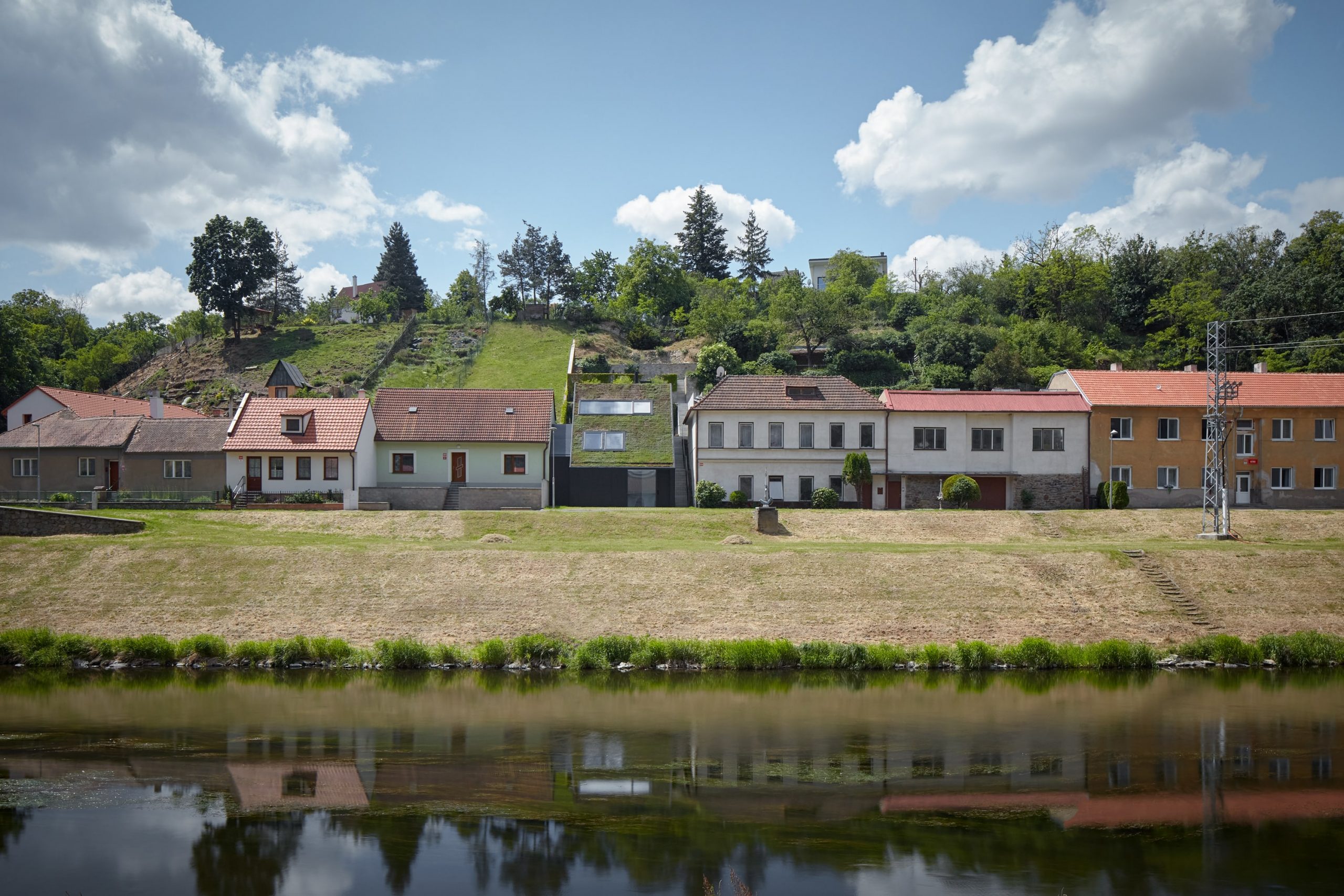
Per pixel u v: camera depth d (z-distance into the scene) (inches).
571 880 704.4
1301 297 3521.2
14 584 1557.6
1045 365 3656.5
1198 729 1093.1
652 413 2593.5
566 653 1389.0
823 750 1014.4
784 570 1624.0
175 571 1601.9
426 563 1635.1
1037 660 1386.6
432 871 718.5
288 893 679.1
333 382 4023.1
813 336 4055.1
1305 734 1072.2
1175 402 2361.0
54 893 677.9
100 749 1003.3
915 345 3858.3
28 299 5433.1
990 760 986.1
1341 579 1649.9
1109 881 713.6
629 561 1648.6
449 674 1338.6
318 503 2129.7
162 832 787.4
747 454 2348.7
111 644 1382.9
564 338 4773.6
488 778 922.7
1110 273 4532.5
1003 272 4904.0
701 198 6451.8
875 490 2347.4
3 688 1254.3
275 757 977.5
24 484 2342.5
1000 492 2370.8
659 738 1051.9
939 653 1380.4
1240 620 1534.2
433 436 2365.9
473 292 6220.5
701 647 1380.4
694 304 5285.4
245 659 1369.3
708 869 728.3
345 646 1384.1
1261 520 2094.0
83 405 2878.9
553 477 2488.9
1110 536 2015.3
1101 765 972.6
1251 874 727.1
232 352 4645.7
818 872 724.0
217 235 4724.4
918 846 772.6
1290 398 2381.9
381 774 931.3
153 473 2273.6
